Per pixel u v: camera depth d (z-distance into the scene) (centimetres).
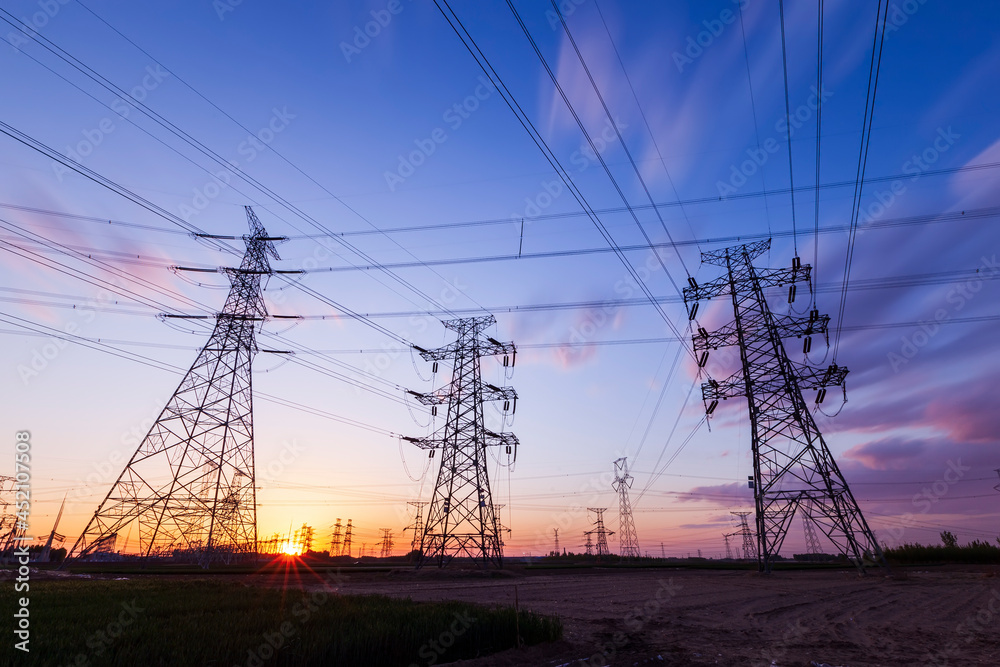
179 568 5656
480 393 6028
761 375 4950
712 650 1581
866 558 4406
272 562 7338
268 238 5978
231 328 5722
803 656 1501
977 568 6044
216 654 1156
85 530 4678
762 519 4734
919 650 1584
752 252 5231
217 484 5447
